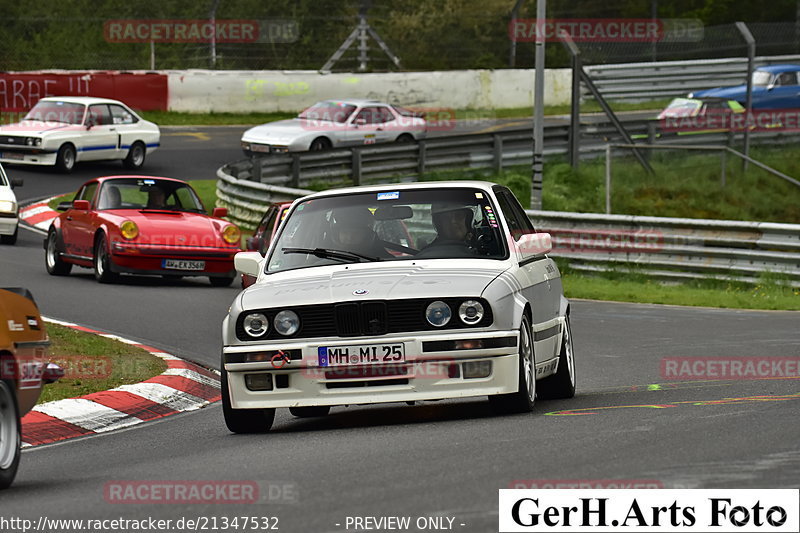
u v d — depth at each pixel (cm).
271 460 2339
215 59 15450
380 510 1811
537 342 2934
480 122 13938
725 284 6438
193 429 3014
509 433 2477
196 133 13225
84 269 6981
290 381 2716
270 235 5044
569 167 10525
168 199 6475
